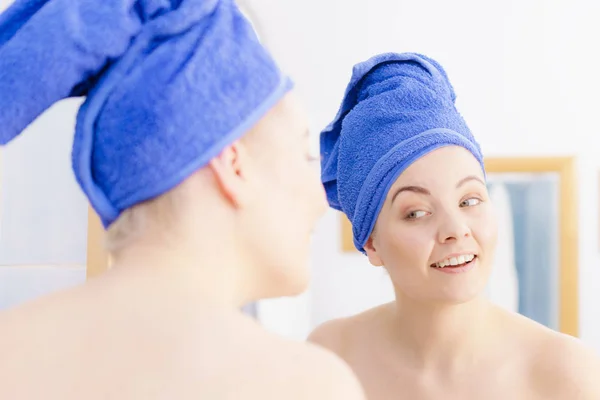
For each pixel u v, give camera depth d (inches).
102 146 15.4
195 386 13.0
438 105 28.3
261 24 67.0
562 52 69.0
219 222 15.6
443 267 26.5
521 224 66.1
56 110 42.3
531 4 69.2
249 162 16.1
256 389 13.2
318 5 67.7
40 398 12.8
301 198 17.0
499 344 27.8
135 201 15.3
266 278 16.6
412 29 68.4
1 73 15.4
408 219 27.2
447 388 27.6
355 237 30.5
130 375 13.0
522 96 68.6
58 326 13.7
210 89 15.4
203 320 14.0
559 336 27.3
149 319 13.8
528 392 26.3
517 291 65.4
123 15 15.5
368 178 28.3
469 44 68.8
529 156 67.2
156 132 14.9
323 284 66.2
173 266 14.9
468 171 26.8
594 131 68.3
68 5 15.6
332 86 67.2
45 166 42.2
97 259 41.8
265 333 14.6
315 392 13.5
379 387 29.3
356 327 32.2
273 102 16.4
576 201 66.5
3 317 14.2
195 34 15.8
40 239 42.0
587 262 66.6
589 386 25.3
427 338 28.3
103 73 15.9
